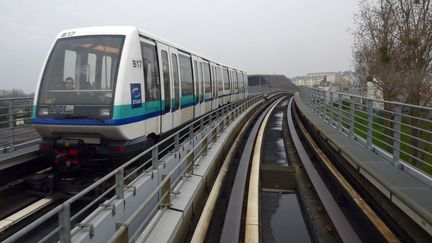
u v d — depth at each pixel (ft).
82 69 21.76
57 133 21.68
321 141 39.40
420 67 32.78
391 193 17.30
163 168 19.86
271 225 23.00
